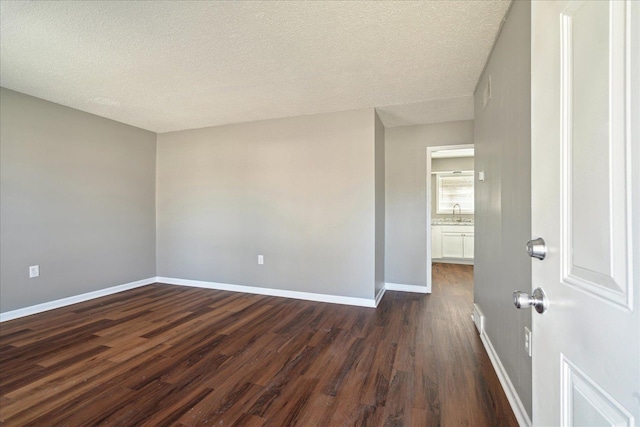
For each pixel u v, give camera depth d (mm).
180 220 4430
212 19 1862
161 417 1602
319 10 1779
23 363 2156
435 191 6723
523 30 1529
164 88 2920
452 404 1702
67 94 3072
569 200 681
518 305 848
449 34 2023
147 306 3445
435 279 4852
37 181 3191
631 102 488
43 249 3246
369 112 3457
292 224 3801
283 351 2342
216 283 4219
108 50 2232
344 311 3285
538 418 835
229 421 1572
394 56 2312
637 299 469
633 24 482
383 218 4117
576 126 650
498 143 2010
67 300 3459
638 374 463
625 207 500
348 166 3549
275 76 2660
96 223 3766
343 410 1658
